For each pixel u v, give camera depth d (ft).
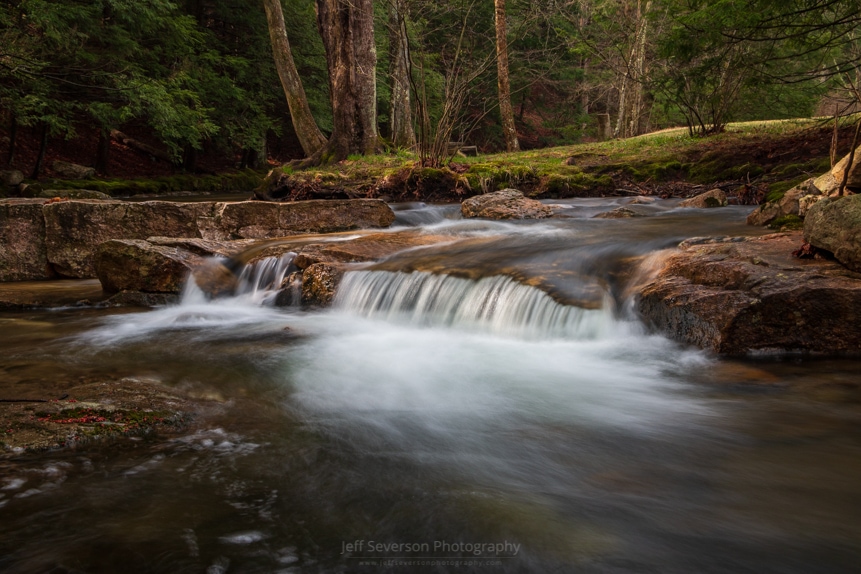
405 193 45.60
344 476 10.30
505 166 46.85
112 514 8.92
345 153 62.95
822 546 8.36
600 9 79.41
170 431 12.02
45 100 57.77
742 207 33.50
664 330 17.54
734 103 55.36
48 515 8.86
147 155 89.66
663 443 11.63
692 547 8.35
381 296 22.93
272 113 107.55
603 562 8.00
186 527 8.63
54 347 18.70
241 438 11.78
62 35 53.57
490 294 20.57
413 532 8.66
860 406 12.98
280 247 27.71
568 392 14.42
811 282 15.96
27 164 72.33
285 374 15.88
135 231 31.50
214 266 27.02
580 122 132.16
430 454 11.22
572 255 22.75
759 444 11.49
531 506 9.41
